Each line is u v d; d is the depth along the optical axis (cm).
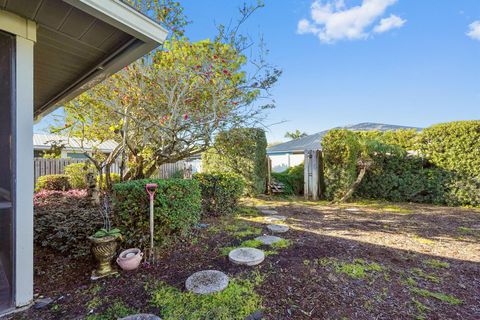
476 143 666
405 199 773
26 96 221
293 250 349
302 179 968
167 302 222
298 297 232
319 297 233
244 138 592
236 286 248
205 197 563
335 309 215
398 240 400
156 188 312
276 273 279
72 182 796
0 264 227
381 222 521
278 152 1362
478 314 212
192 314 205
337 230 458
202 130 499
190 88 492
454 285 259
